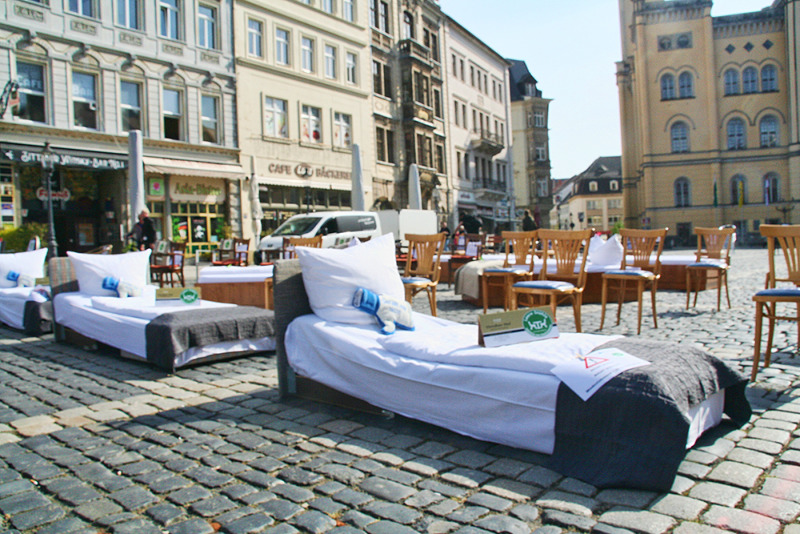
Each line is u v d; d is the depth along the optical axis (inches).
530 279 315.9
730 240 354.9
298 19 1047.6
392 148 1309.1
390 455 127.4
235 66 934.4
